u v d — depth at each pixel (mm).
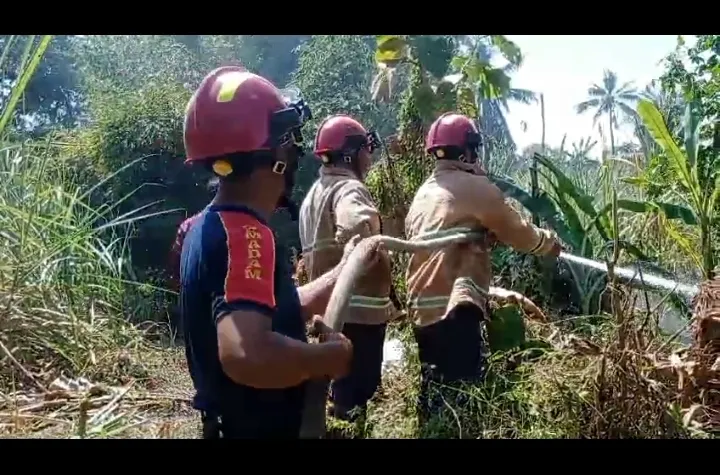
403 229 5859
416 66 5148
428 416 3484
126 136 8914
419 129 5781
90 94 11836
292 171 1847
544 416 3055
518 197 5797
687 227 6059
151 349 4887
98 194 9008
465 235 3428
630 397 2945
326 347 1721
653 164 6250
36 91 15727
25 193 4699
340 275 2107
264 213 1785
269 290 1639
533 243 3729
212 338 1676
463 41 4891
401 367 4281
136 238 8711
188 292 1703
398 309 3975
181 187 9055
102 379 4137
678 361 3061
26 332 4039
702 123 6004
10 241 4340
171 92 9492
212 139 1747
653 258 5832
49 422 3297
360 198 3811
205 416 1827
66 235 4727
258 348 1579
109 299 5012
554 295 5426
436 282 3619
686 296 3994
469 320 3559
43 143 5293
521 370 3348
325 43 12859
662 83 6473
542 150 7500
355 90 12641
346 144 3971
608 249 5410
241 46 19281
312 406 1805
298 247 7309
